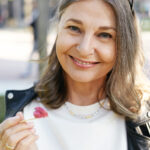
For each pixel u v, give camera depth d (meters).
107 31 1.33
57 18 1.62
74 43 1.34
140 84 1.61
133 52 1.47
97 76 1.41
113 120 1.49
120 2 1.34
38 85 1.64
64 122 1.49
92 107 1.52
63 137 1.47
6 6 17.52
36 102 1.62
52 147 1.47
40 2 4.02
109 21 1.32
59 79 1.59
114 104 1.48
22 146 1.26
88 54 1.32
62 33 1.38
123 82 1.48
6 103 1.65
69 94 1.56
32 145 1.35
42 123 1.51
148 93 1.58
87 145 1.44
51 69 1.65
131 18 1.45
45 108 1.56
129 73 1.48
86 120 1.49
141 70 1.63
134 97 1.51
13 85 4.80
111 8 1.32
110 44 1.36
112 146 1.45
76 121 1.49
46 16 4.02
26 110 1.58
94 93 1.53
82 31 1.34
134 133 1.46
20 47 9.10
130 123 1.49
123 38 1.37
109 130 1.47
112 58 1.38
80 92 1.53
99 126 1.46
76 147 1.45
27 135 1.28
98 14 1.30
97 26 1.30
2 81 5.04
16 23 17.23
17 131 1.28
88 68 1.37
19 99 1.65
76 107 1.53
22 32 14.17
